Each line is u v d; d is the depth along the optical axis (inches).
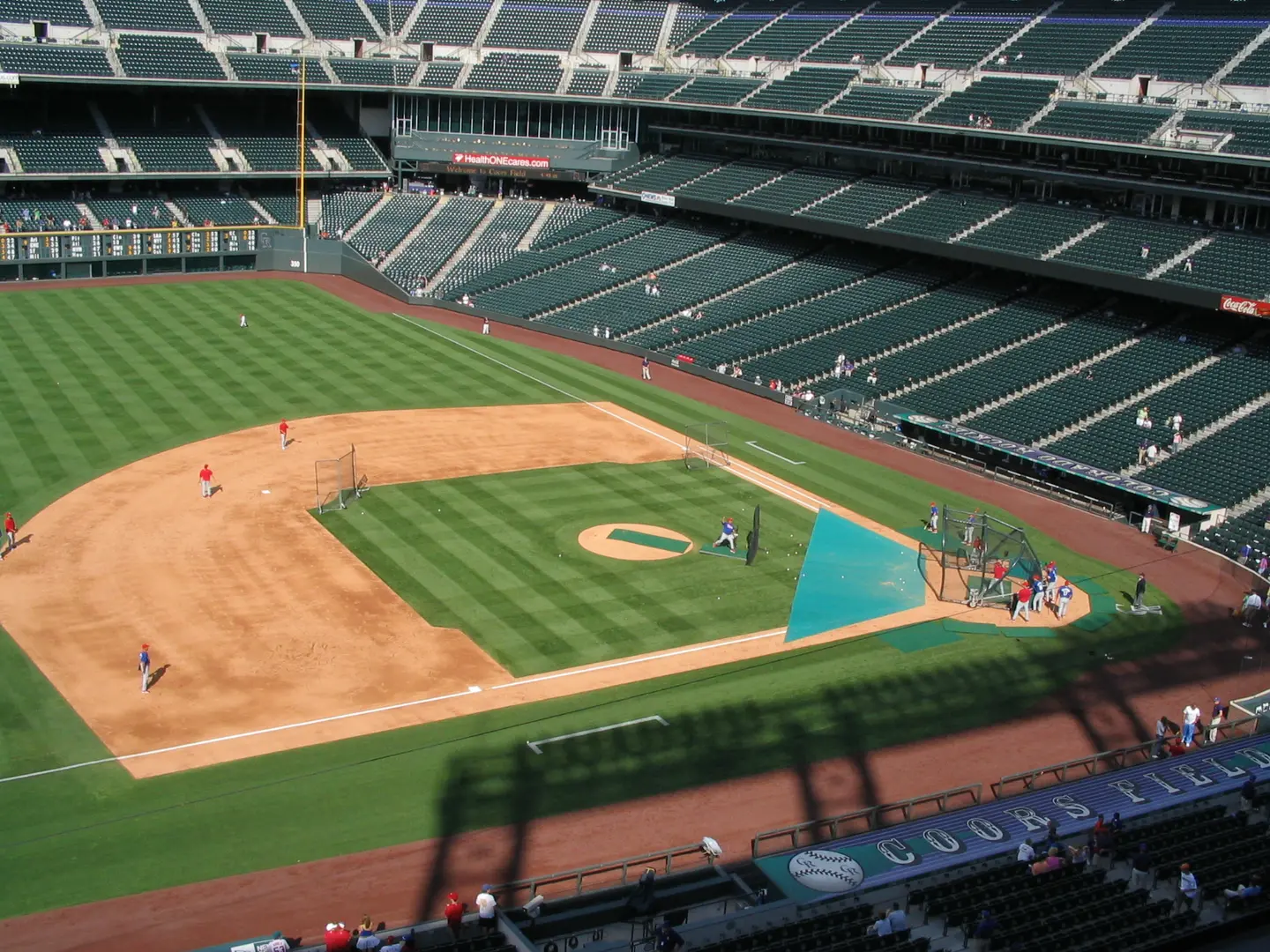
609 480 2372.0
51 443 2379.4
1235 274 2610.7
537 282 3873.0
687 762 1449.3
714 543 2094.0
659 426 2751.0
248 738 1451.8
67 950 1093.1
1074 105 3125.0
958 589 1980.8
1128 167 2997.0
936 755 1489.9
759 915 1133.1
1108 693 1664.6
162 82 4018.2
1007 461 2581.2
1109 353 2780.5
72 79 3860.7
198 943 1109.7
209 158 4224.9
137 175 4018.2
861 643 1776.6
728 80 4055.1
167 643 1657.2
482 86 4431.6
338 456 2409.0
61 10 4168.3
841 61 3907.5
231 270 4175.7
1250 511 2222.0
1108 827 1242.0
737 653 1722.4
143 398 2694.4
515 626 1755.7
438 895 1196.5
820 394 2942.9
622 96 4249.5
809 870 1216.8
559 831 1307.8
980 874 1187.9
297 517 2098.9
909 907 1149.7
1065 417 2578.7
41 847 1236.5
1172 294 2630.4
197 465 2319.1
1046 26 3560.5
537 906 1135.6
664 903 1167.0
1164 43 3228.3
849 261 3526.1
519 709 1545.3
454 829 1305.4
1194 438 2437.3
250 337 3292.3
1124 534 2256.4
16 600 1753.2
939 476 2536.9
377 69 4451.3
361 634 1707.7
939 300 3203.7
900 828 1302.9
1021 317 3019.2
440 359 3218.5
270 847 1258.0
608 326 3511.3
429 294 3890.3
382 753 1435.8
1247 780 1411.2
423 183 4635.8
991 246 3036.4
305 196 4498.0
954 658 1747.0
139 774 1370.6
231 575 1870.1
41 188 4099.4
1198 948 1069.8
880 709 1596.9
